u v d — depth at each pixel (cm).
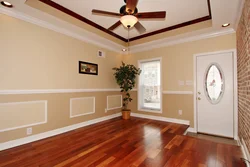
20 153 208
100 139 262
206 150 216
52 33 290
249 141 183
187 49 362
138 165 176
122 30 365
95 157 196
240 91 256
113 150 217
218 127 316
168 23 323
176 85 379
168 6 253
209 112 329
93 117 376
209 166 175
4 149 220
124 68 413
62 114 304
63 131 304
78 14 289
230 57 303
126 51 481
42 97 271
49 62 284
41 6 238
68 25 290
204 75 336
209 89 330
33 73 259
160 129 321
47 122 278
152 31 371
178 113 375
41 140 258
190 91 355
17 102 237
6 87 225
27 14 245
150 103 438
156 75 426
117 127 338
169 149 220
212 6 214
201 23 306
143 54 448
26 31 251
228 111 304
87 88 363
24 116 245
